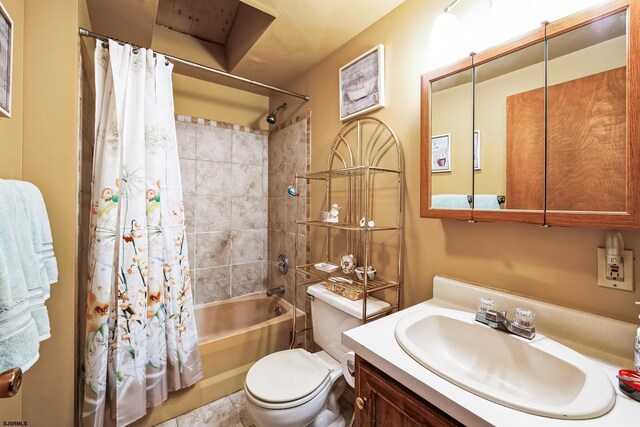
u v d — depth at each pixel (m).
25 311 0.72
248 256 2.52
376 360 0.78
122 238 1.31
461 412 0.58
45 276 0.89
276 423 1.12
